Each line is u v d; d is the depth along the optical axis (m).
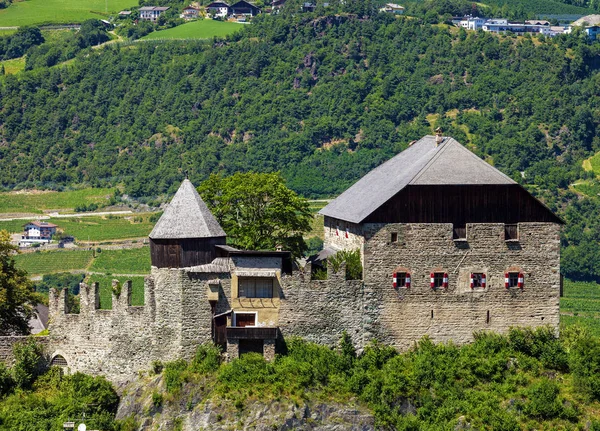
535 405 191.88
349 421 192.00
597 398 194.38
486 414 191.12
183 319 197.62
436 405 194.00
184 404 193.00
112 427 193.88
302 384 193.75
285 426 189.62
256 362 195.50
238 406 191.00
